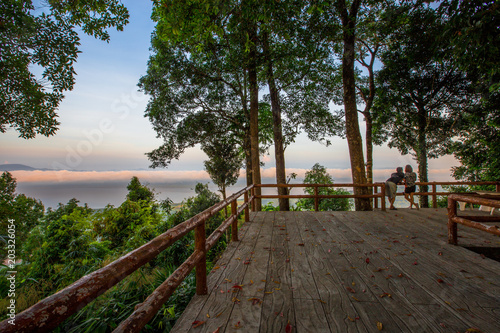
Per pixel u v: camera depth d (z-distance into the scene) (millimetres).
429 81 13344
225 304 2598
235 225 5008
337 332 2105
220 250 8609
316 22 9641
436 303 2557
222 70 14234
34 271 5371
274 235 5418
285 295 2768
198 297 2758
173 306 3342
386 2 8961
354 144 9852
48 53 4199
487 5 4348
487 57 4980
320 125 15625
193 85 14875
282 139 15289
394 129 15594
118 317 3434
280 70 13047
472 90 12203
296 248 4473
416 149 15008
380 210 8531
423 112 14148
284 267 3594
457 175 15070
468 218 4309
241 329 2168
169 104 16016
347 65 10047
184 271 2203
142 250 1562
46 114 4457
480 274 3260
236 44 10289
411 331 2107
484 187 13336
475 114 12156
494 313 2359
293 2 5918
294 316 2352
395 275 3256
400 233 5398
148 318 1549
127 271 1331
